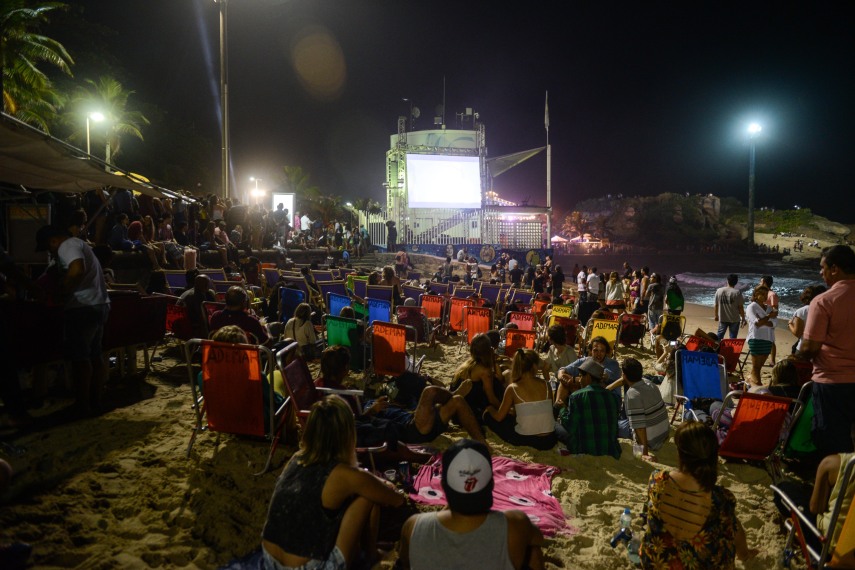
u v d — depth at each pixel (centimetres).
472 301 1119
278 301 1010
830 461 305
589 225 11425
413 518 240
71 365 583
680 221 11575
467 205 3538
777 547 383
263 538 269
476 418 551
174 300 785
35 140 637
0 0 2572
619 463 522
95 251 579
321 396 471
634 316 1220
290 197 2991
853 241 11294
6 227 785
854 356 380
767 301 842
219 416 449
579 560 355
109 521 360
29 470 415
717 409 577
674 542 291
